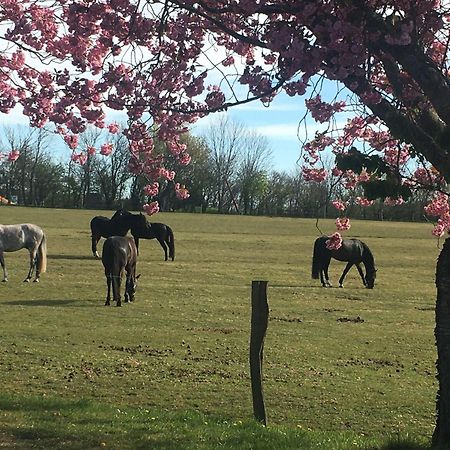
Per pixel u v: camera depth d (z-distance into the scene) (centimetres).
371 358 1548
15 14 966
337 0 675
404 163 959
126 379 1266
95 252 3834
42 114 954
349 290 2872
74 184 10819
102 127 972
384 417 1104
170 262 3744
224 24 811
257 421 945
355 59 682
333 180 960
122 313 2050
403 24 673
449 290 744
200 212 10175
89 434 830
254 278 3145
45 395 1134
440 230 1238
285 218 9156
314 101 742
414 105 738
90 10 843
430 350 1666
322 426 1042
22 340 1584
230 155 10219
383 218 9081
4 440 792
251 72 739
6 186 10894
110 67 865
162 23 805
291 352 1568
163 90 861
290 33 701
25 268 3181
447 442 748
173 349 1552
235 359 1467
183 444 792
